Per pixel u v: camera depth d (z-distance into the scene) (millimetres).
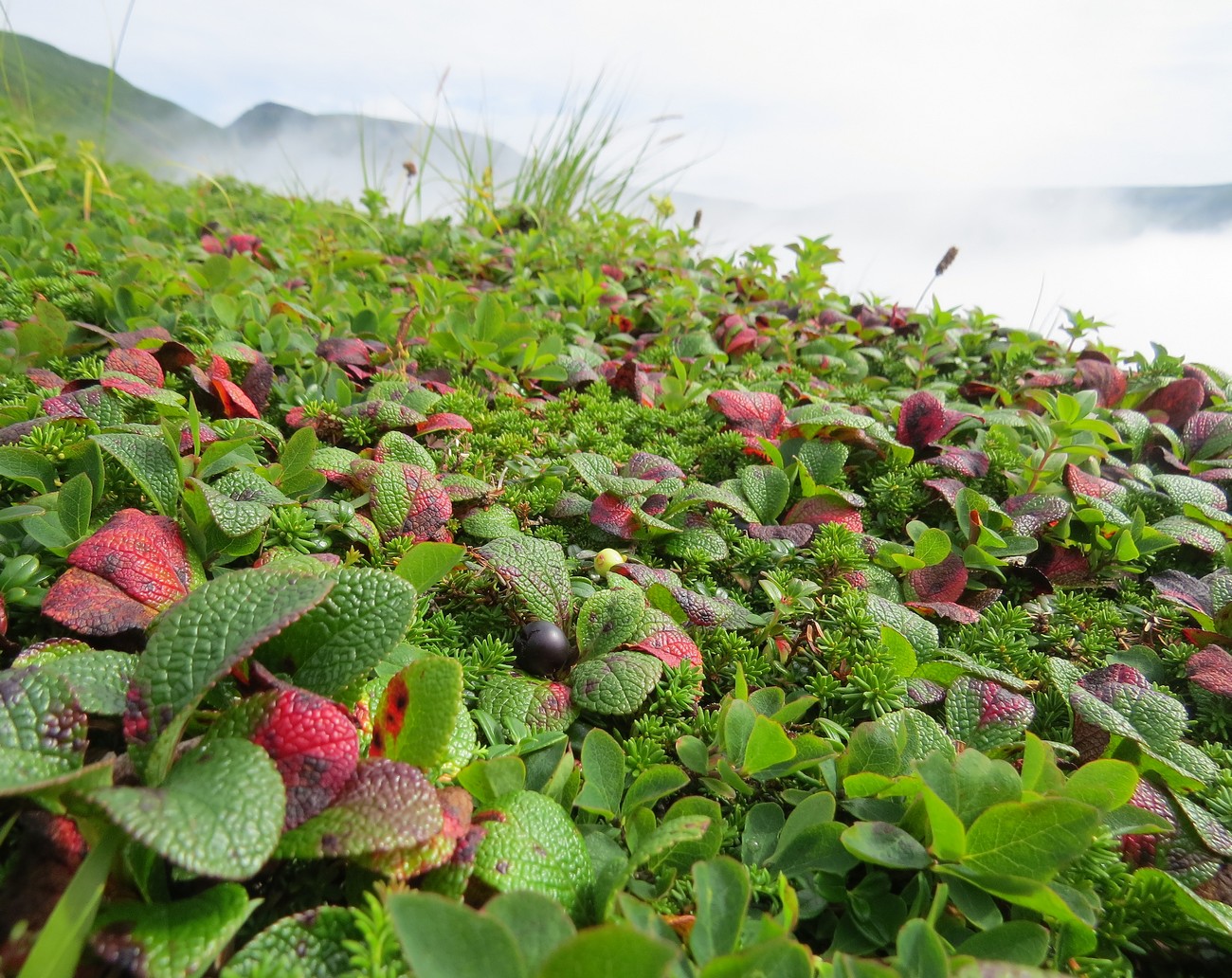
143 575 150
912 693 167
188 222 468
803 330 399
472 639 180
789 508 245
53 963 89
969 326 434
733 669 179
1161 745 163
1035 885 116
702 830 114
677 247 532
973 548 222
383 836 103
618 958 82
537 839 120
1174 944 132
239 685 132
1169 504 264
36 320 255
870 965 100
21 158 484
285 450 195
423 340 313
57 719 108
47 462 178
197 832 92
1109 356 402
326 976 100
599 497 213
